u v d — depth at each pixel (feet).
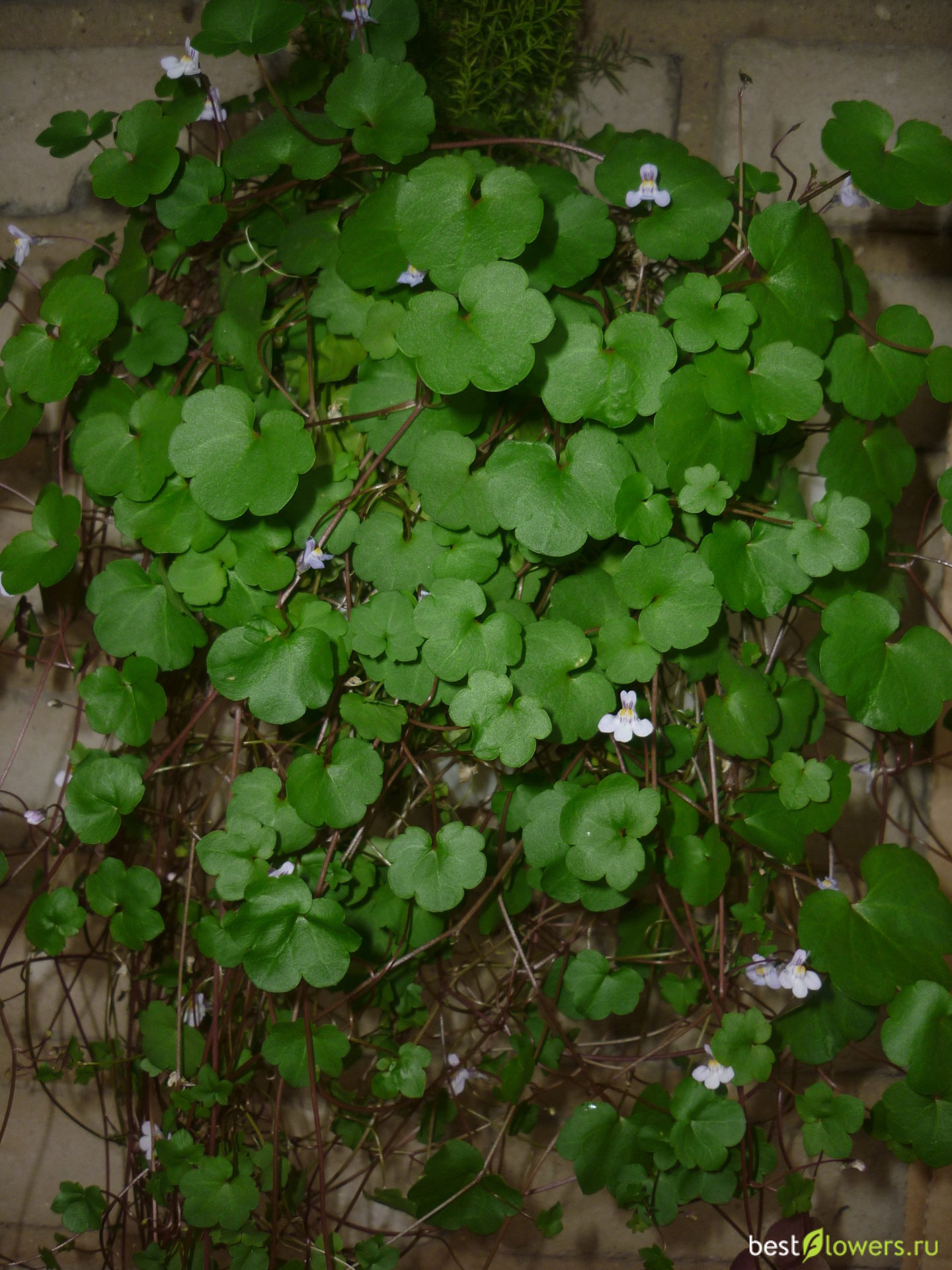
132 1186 2.10
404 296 1.97
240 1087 2.04
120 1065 2.14
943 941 1.93
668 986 2.06
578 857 1.89
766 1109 2.28
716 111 2.24
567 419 1.89
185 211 1.98
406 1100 2.08
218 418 1.89
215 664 1.89
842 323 2.00
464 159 1.87
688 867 1.96
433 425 1.94
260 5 1.95
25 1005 2.12
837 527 1.91
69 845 2.08
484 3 2.08
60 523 1.96
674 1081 2.28
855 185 1.93
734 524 1.94
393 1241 2.25
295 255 1.98
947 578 2.27
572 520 1.89
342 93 1.93
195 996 2.05
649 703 2.01
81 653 2.11
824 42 2.23
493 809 2.04
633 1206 2.02
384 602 1.93
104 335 1.93
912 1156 2.00
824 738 2.26
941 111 2.24
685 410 1.89
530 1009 2.10
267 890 1.90
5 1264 2.36
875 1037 2.28
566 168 2.20
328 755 1.95
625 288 2.01
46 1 2.25
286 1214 2.08
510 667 1.91
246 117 2.22
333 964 1.88
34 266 2.27
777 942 2.17
